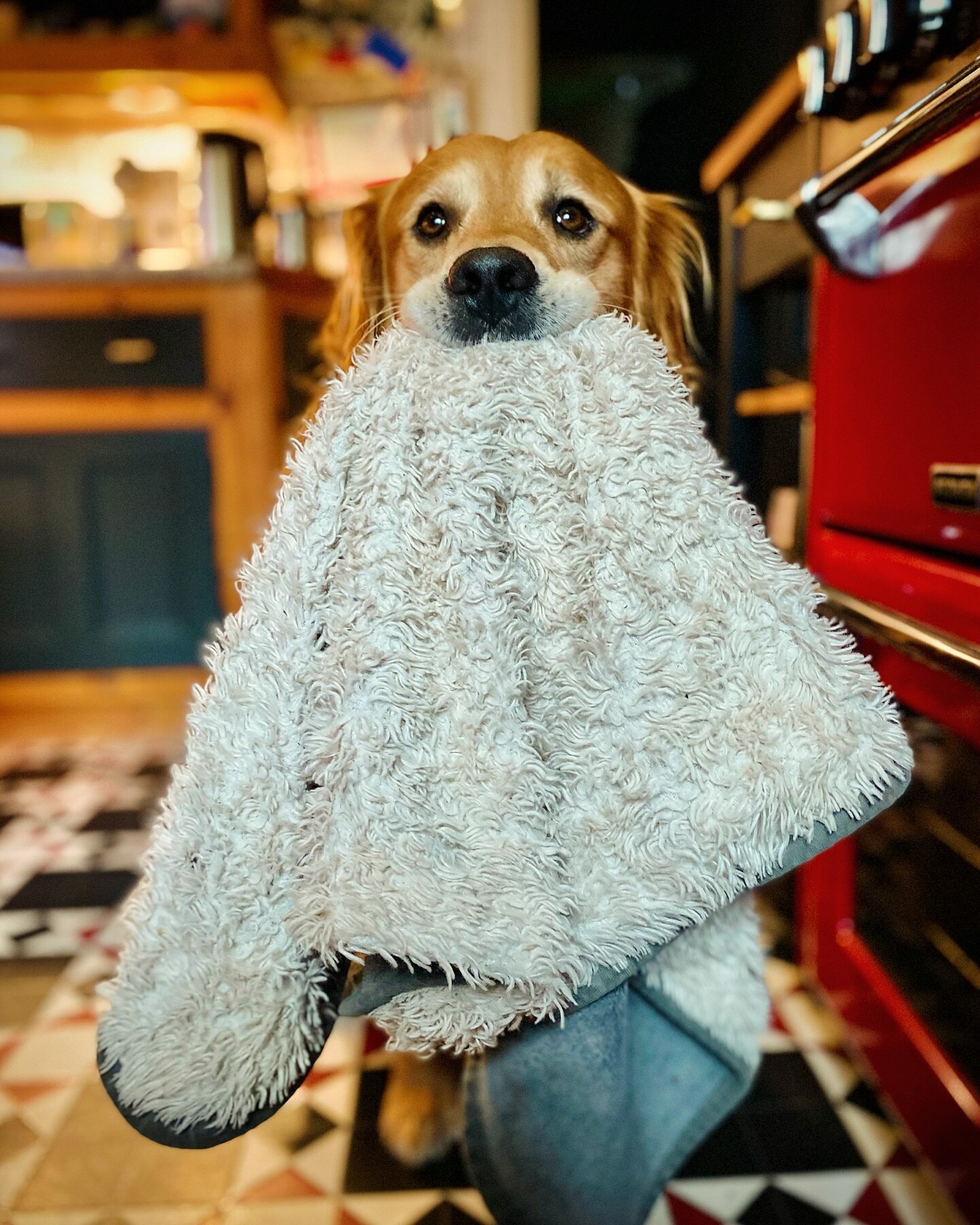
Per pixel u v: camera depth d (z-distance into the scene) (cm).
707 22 274
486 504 57
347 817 56
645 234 117
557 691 58
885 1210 101
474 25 299
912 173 82
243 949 60
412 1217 101
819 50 93
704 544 58
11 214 276
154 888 62
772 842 56
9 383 245
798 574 60
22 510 252
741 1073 71
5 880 178
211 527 254
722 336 170
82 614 258
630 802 57
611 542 57
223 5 267
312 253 281
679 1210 102
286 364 257
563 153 104
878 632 88
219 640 64
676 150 297
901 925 107
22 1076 124
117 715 262
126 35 265
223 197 251
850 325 102
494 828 55
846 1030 121
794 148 129
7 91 277
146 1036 61
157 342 244
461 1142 109
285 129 300
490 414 58
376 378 61
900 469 89
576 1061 63
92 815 207
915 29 73
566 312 85
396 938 53
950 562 78
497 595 57
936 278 80
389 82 297
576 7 299
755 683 57
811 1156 109
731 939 69
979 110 66
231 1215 102
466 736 55
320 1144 112
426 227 105
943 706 82
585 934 56
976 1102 88
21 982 146
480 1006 56
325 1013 63
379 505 58
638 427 58
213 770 60
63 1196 104
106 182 301
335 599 59
